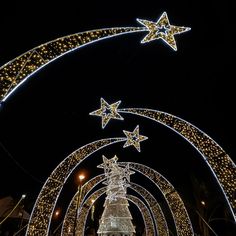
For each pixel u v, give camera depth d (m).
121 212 17.02
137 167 19.56
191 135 11.90
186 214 18.14
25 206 16.83
